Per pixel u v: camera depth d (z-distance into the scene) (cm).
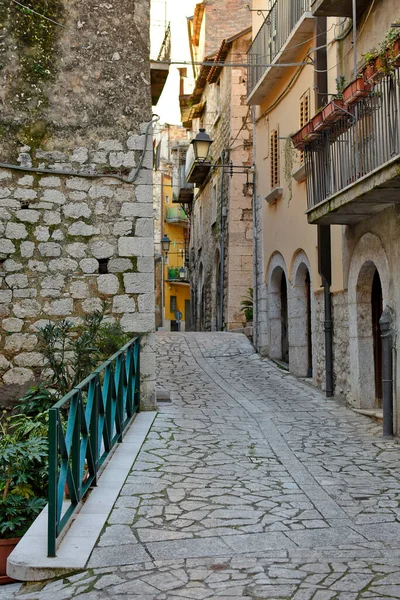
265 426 934
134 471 686
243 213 2114
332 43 1162
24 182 984
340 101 915
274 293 1623
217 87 2409
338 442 852
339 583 423
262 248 1689
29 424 694
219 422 944
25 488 597
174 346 1748
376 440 864
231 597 408
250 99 1658
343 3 1021
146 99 1022
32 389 938
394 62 759
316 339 1278
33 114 990
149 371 1012
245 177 2116
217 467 712
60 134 998
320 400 1156
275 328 1617
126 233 1008
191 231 3334
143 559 475
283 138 1373
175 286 4822
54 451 481
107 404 717
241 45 2117
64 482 514
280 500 608
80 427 569
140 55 1025
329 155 995
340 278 1130
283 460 754
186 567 459
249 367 1521
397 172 748
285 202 1478
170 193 4875
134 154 1014
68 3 1009
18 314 973
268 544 501
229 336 1894
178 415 979
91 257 998
